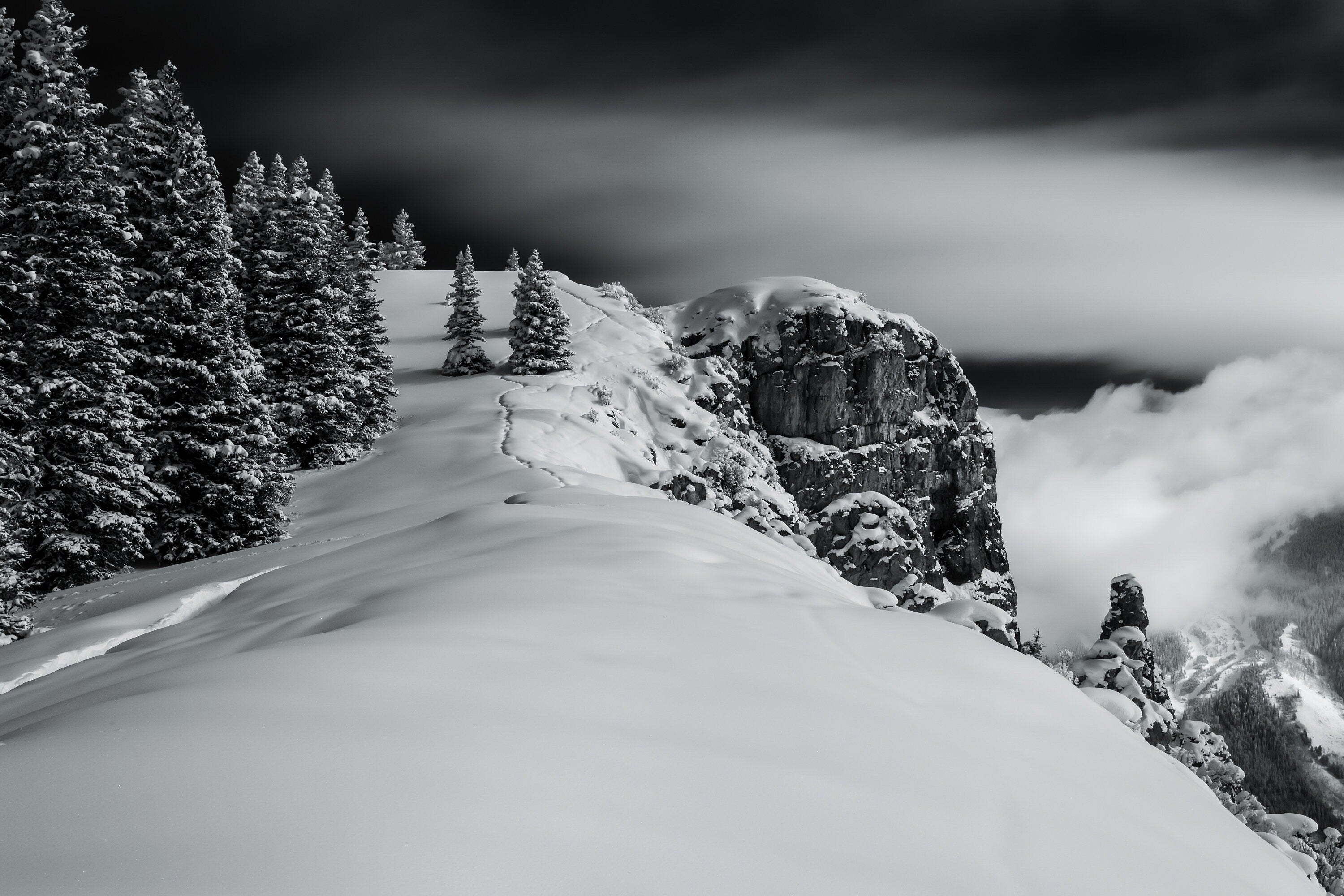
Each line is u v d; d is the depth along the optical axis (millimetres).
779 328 72812
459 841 2652
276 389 38281
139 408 26312
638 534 9586
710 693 4535
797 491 68688
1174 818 4672
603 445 44625
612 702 4129
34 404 23250
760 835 3160
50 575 22938
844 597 10656
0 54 24203
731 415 64438
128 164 28734
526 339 58188
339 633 4867
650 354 66875
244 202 48719
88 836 2469
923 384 76062
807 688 4906
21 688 7258
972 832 3674
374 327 45875
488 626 5129
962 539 76312
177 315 28156
